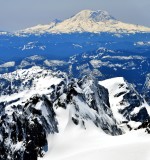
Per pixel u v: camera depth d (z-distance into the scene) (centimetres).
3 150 16400
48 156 16400
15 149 16500
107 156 14325
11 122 17250
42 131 17238
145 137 17025
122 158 13950
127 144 15500
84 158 14638
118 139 17188
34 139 16975
